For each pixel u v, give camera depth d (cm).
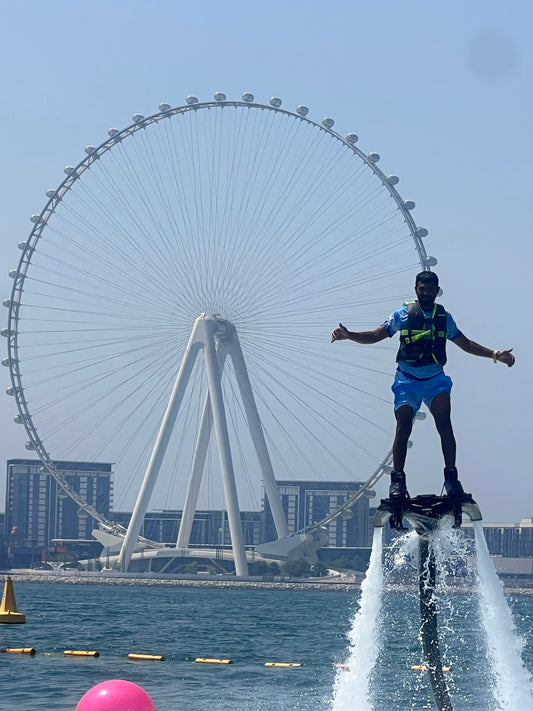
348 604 12056
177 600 12081
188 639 5256
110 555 18050
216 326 13175
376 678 3170
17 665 3638
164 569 18025
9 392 12862
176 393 13838
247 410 13675
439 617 7125
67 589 16800
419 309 1322
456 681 3155
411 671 3388
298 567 17950
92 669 3538
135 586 18975
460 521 1294
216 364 13288
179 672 3509
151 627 6241
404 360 1317
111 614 7806
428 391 1313
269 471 14338
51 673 3388
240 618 7850
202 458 15375
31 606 8988
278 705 2683
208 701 2752
